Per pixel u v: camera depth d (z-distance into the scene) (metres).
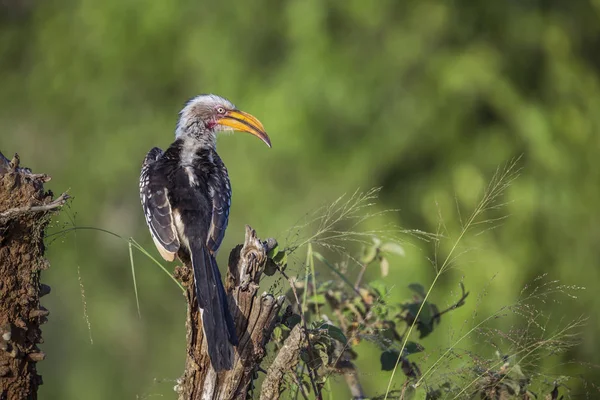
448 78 16.41
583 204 16.84
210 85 17.83
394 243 6.58
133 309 18.66
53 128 19.95
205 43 17.77
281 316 5.28
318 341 5.23
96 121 19.25
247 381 4.84
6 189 4.64
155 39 18.67
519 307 5.59
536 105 16.81
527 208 15.86
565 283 16.27
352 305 6.19
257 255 4.99
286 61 17.45
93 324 18.53
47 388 18.12
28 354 4.66
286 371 4.79
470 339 5.57
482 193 15.30
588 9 18.05
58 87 19.52
